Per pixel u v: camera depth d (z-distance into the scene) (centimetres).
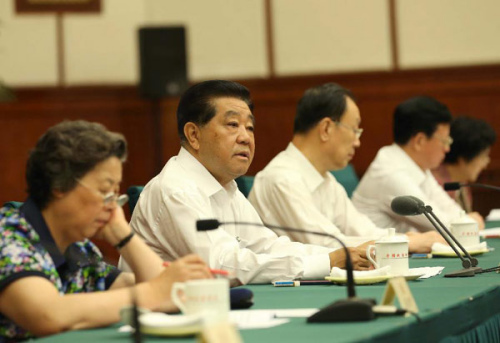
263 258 597
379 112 1741
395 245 568
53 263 440
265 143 1764
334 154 859
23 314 403
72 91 1773
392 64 1745
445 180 1180
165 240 626
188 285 377
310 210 812
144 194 646
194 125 659
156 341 350
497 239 958
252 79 1772
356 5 1758
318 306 454
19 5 1802
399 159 1019
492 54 1719
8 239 424
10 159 1742
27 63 1797
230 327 299
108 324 407
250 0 1789
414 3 1741
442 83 1727
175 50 1686
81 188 434
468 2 1723
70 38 1806
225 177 671
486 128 1161
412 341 368
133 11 1817
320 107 855
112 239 496
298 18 1773
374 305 401
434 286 518
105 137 439
